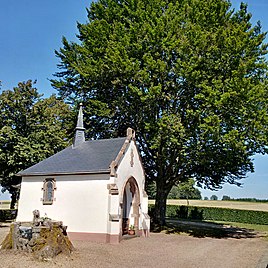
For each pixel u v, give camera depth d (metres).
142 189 25.97
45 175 23.78
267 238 27.38
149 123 25.62
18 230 15.02
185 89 26.38
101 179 21.80
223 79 25.50
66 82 31.50
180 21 26.83
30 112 34.88
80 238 21.41
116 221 20.59
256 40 25.83
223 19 27.58
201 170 31.83
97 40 28.12
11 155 31.80
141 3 27.70
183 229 30.39
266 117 23.50
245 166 31.84
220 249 20.00
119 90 28.30
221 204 61.53
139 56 26.69
